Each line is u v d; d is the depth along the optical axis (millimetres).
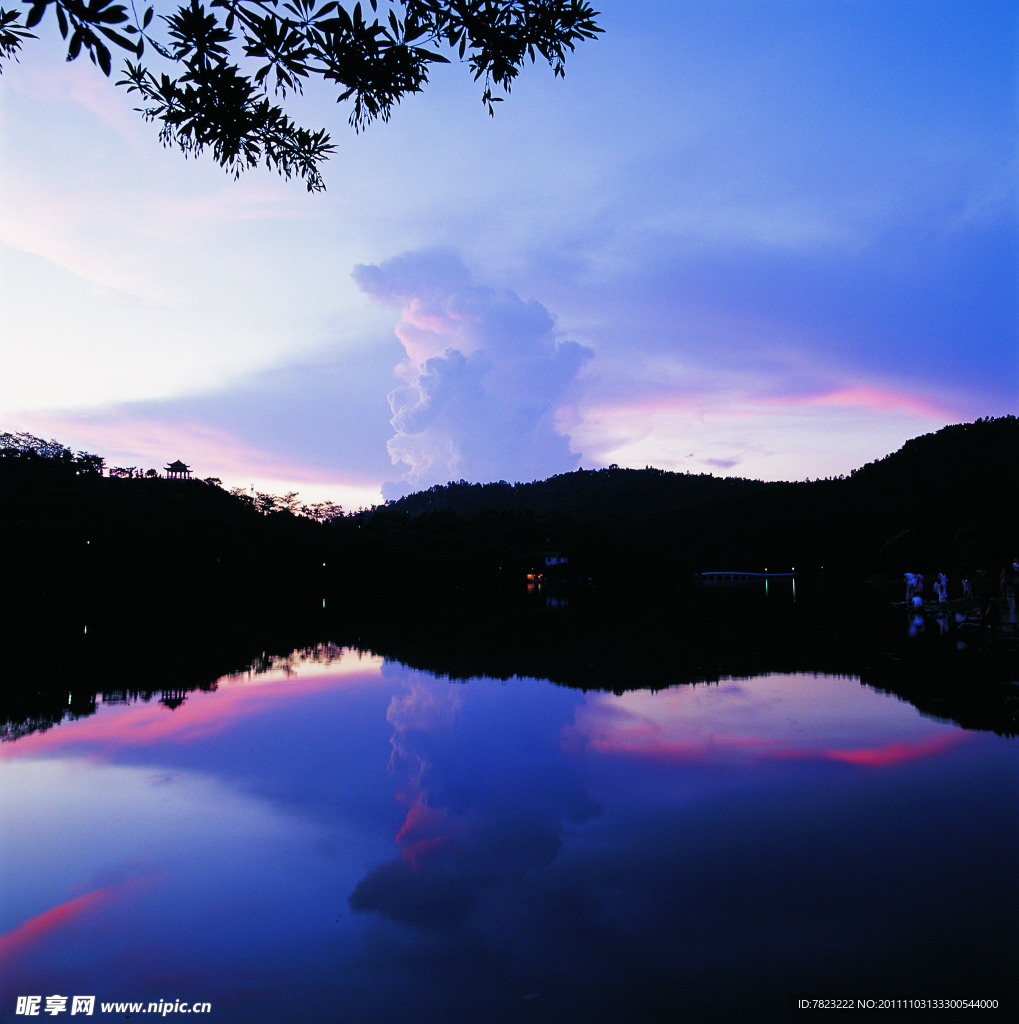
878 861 6332
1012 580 20172
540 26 5242
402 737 11172
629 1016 4441
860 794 7984
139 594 60125
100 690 15508
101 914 5801
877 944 5102
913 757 9234
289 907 5871
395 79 5227
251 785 8953
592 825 7391
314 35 4941
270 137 5844
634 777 8883
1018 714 11188
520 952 5152
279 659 20297
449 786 8766
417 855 6797
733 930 5328
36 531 55500
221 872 6520
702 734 10781
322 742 10953
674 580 119188
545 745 10500
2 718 12734
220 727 11977
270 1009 4590
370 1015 4516
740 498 166125
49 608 44375
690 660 18203
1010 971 4766
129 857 6863
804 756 9469
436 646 22953
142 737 11359
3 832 7500
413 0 4961
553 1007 4555
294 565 78562
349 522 104938
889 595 47344
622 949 5148
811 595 52031
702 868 6324
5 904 5992
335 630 29344
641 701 13305
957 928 5266
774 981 4738
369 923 5594
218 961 5133
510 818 7660
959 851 6461
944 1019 4324
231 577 71000
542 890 6035
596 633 26016
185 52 5016
